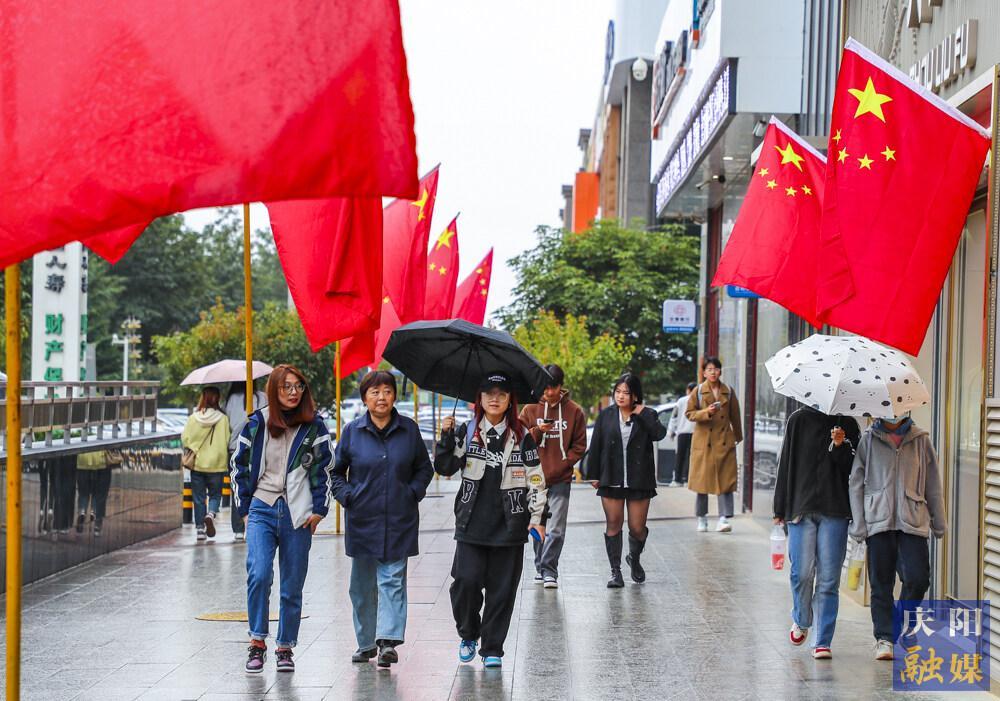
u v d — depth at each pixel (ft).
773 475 58.34
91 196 15.93
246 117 15.90
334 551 49.47
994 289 27.20
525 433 28.78
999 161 27.07
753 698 25.76
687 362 148.97
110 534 49.80
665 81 84.43
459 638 32.22
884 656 28.60
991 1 29.01
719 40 54.49
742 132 58.54
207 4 16.08
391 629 28.35
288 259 32.04
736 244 36.99
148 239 233.35
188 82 15.98
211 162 15.90
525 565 46.80
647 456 41.14
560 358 102.47
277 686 26.61
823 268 27.48
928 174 27.20
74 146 15.97
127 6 16.10
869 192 27.27
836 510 29.07
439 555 48.65
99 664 28.76
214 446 54.08
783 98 53.98
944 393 33.88
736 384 73.72
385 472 28.35
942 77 32.07
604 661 29.43
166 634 32.45
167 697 25.58
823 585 29.32
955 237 27.14
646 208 186.60
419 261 50.19
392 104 16.21
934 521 28.63
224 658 29.48
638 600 38.32
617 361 103.19
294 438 28.04
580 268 154.51
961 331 32.78
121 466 51.11
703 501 58.08
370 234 30.83
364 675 27.76
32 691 26.08
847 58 27.45
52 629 33.14
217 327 128.36
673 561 47.50
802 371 28.07
